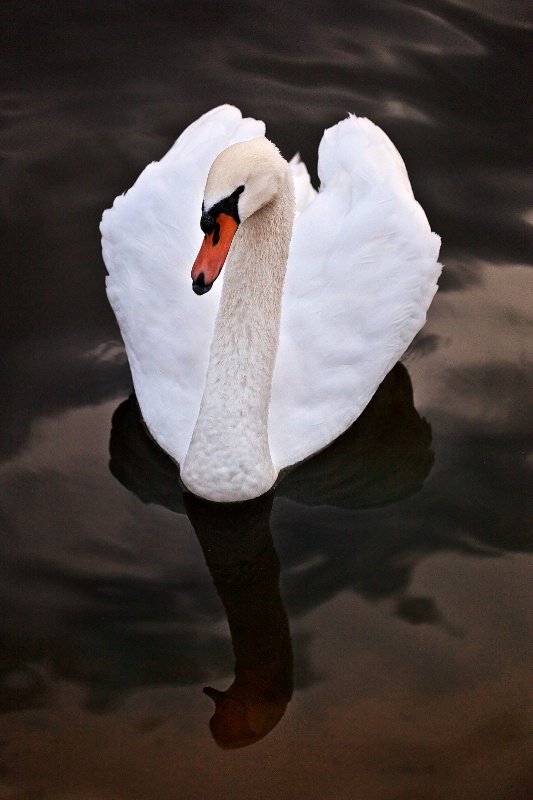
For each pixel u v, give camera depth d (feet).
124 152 35.73
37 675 23.32
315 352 28.19
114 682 23.30
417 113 37.19
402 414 29.99
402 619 24.86
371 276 28.66
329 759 22.16
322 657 24.09
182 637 24.29
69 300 31.71
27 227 33.47
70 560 25.64
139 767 21.86
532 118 37.06
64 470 27.63
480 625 24.71
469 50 39.22
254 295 24.76
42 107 37.04
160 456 28.68
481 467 28.35
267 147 22.74
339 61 38.88
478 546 26.50
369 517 27.40
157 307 28.63
